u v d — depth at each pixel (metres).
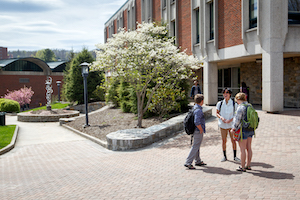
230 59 16.23
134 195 4.61
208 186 4.71
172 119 11.97
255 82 18.09
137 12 31.36
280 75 12.24
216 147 7.83
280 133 8.59
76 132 14.17
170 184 5.03
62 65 50.38
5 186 5.84
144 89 11.94
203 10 18.02
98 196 4.72
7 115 25.95
